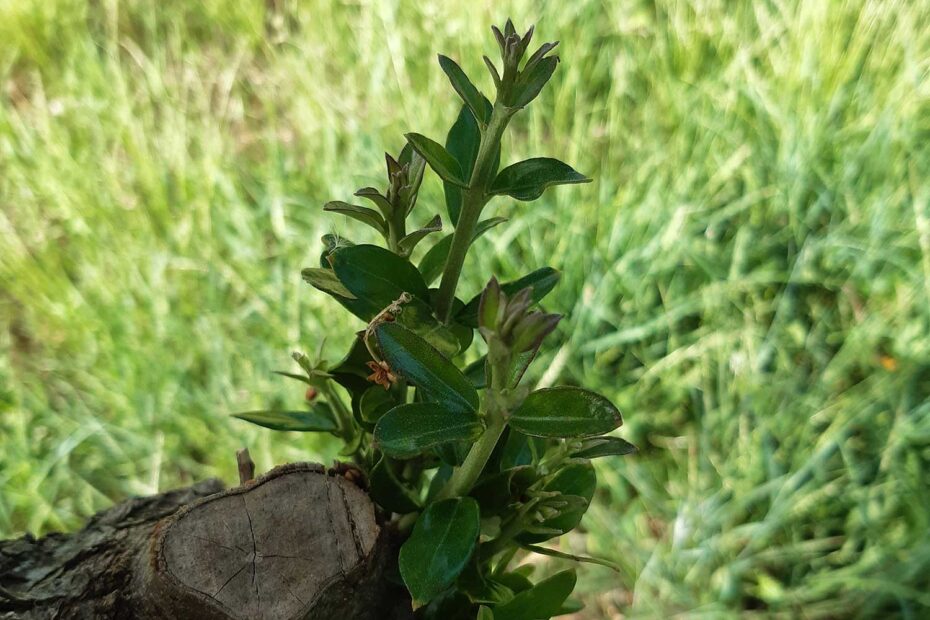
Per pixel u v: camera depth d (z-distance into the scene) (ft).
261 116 2.81
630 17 2.87
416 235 0.86
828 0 2.57
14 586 0.90
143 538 0.91
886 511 1.91
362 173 2.47
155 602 0.85
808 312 2.26
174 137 2.56
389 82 2.71
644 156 2.48
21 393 2.11
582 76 2.75
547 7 2.76
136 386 2.11
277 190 2.42
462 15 2.81
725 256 2.34
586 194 2.40
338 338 2.16
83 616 0.88
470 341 0.95
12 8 2.90
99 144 2.56
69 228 2.38
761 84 2.48
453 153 0.95
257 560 0.85
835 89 2.45
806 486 1.92
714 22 2.72
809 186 2.35
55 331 2.28
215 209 2.42
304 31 2.97
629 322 2.22
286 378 2.11
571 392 0.78
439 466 1.00
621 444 0.89
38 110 2.64
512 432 0.97
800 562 1.90
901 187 2.27
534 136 2.47
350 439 1.00
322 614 0.86
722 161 2.43
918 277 2.13
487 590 0.91
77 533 0.96
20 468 1.95
